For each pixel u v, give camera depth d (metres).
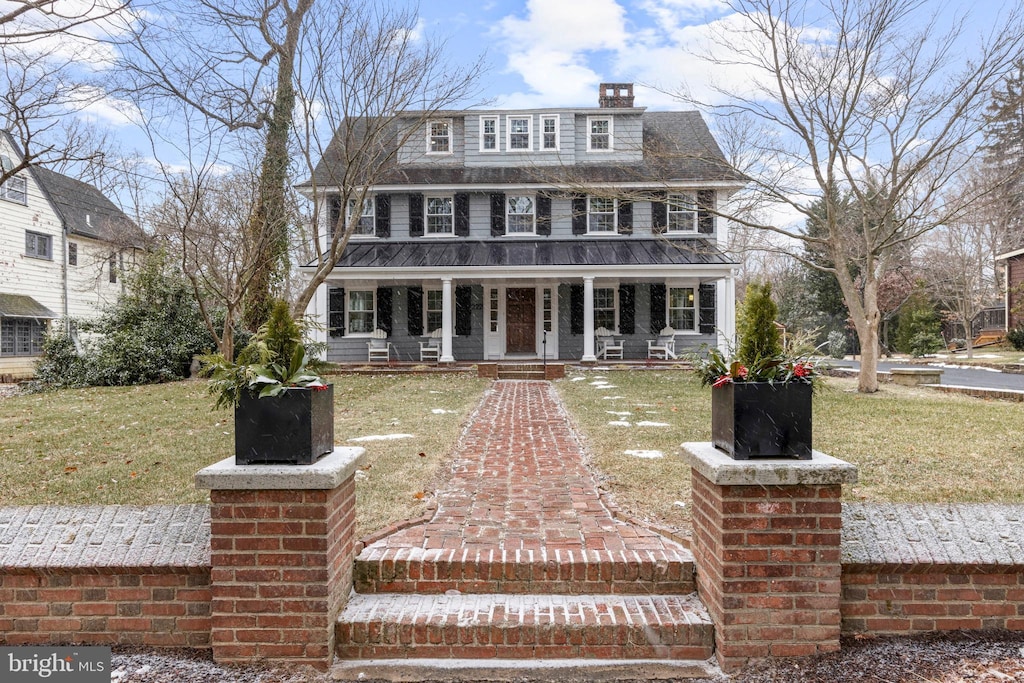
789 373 3.37
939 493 4.89
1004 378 16.61
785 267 42.31
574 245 19.67
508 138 20.66
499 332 20.08
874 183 12.22
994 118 10.23
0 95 8.80
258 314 16.70
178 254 14.96
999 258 28.58
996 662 3.27
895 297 33.78
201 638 3.59
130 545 3.62
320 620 3.36
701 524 3.70
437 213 20.33
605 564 3.80
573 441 7.39
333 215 19.23
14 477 5.77
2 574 3.58
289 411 3.39
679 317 19.91
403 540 4.16
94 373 15.05
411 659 3.48
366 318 20.00
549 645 3.47
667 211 18.50
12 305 20.52
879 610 3.55
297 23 13.62
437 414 9.30
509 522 4.50
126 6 5.82
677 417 8.90
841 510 3.47
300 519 3.35
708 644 3.45
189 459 6.46
